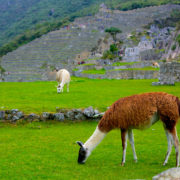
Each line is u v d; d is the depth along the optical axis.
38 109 17.88
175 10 140.38
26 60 104.50
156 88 29.02
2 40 195.88
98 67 83.31
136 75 59.97
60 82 27.98
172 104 8.62
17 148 11.87
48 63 97.75
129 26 131.50
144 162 9.74
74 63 94.56
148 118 8.71
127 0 190.38
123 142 9.07
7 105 18.97
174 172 6.96
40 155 10.84
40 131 15.30
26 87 33.91
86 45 109.06
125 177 8.38
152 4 161.50
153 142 12.38
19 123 16.69
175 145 8.59
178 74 35.53
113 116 8.91
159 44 100.38
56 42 117.50
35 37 151.12
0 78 88.50
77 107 18.16
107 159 10.22
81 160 9.48
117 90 28.00
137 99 8.87
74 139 13.34
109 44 105.81
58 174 8.80
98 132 9.25
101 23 137.50
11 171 9.12
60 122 16.95
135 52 89.88
